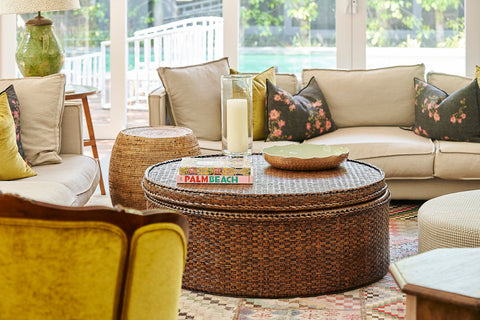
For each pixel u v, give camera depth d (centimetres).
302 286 258
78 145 358
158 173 286
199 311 248
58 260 114
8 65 614
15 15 611
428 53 567
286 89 437
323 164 283
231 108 302
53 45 414
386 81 436
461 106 389
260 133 405
